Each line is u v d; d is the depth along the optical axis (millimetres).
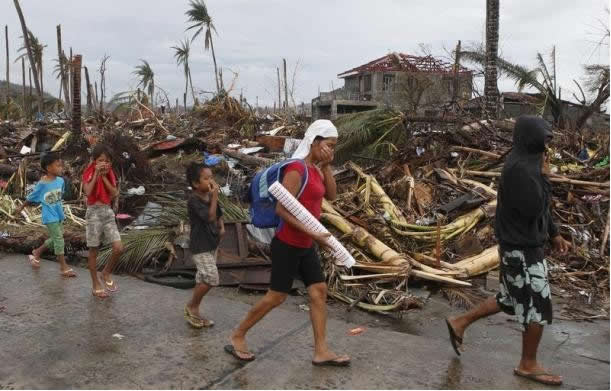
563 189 7832
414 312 5172
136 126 18234
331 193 4031
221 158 10242
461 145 9305
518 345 4461
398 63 19219
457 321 4008
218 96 19562
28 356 3994
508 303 3775
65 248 6695
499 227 3725
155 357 4000
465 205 7152
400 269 5461
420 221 7016
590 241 6906
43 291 5465
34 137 13812
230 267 5879
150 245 6285
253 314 3936
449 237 6555
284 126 18547
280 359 3994
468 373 3818
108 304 5125
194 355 4039
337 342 4301
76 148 11242
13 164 10742
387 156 9828
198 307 4613
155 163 11211
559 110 18406
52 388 3543
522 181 3451
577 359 4234
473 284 5797
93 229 5266
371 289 5359
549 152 9391
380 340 4359
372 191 7457
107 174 5352
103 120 19969
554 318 5102
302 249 3789
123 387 3562
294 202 3564
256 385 3611
